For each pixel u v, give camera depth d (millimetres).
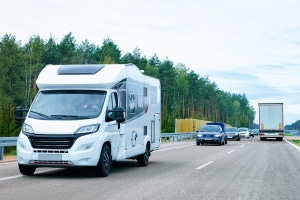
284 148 27969
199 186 9672
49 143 10219
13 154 21641
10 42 58719
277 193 8828
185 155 20109
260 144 34500
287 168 14102
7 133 55656
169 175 11773
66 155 10102
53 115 10711
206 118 124125
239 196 8398
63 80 11367
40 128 10344
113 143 11406
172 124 81000
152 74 87688
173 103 99688
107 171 11180
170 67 93938
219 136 31188
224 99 165875
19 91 58688
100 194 8328
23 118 11281
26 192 8477
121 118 11039
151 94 15320
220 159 17719
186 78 107438
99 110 10836
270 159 17969
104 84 11281
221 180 10789
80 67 11883
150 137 15094
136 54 86500
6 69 57125
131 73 12977
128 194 8383
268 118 43406
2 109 55469
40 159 10203
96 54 80625
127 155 12547
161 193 8594
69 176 11188
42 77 11578
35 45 61500
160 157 18766
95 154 10344
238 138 44812
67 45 71562
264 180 10891
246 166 14688
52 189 8898
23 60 61031
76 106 10922
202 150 24484
